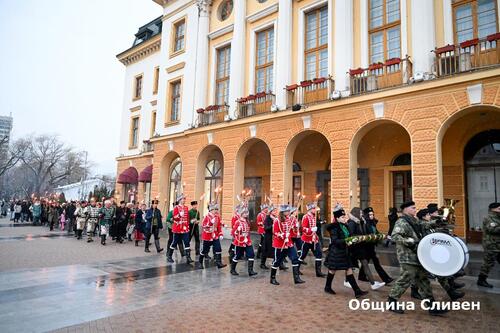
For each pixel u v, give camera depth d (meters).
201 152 19.62
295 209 9.74
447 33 12.01
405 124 11.92
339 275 9.29
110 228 17.22
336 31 14.48
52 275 8.76
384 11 13.88
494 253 7.38
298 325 5.33
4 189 77.75
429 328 5.19
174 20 23.45
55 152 61.06
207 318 5.64
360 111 13.11
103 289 7.45
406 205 6.38
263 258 10.20
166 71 23.38
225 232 17.34
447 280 6.64
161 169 22.30
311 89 15.22
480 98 10.53
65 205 24.25
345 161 13.26
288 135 15.40
